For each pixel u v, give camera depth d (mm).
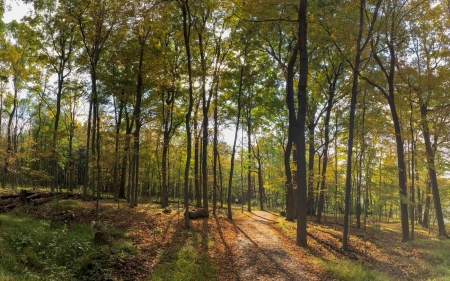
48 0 18328
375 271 10133
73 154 19297
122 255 9617
